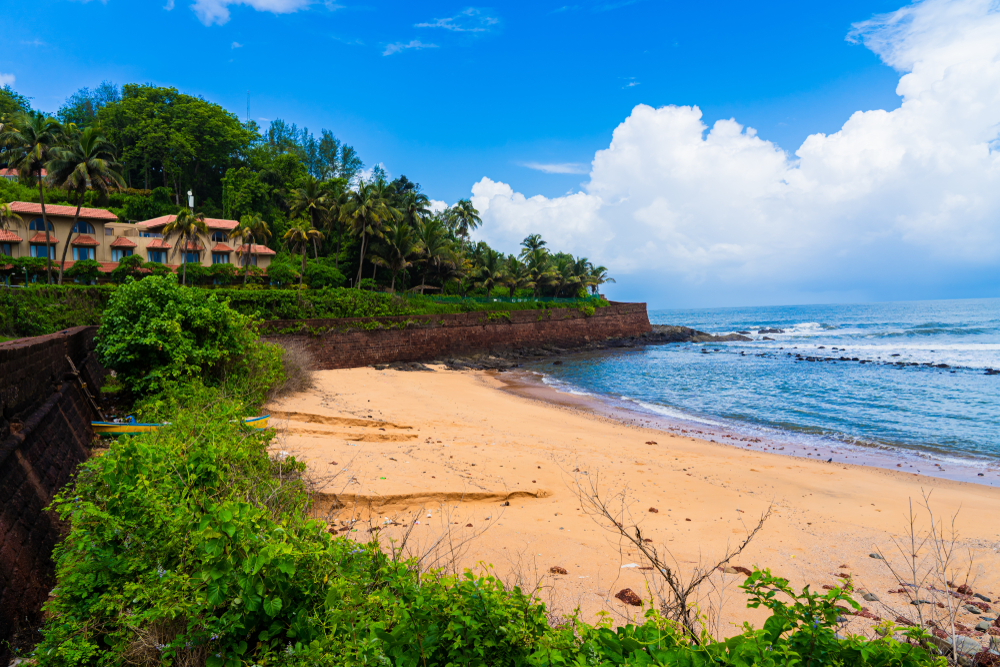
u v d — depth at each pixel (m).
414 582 3.96
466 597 3.27
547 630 3.21
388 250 52.88
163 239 48.66
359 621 3.39
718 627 5.44
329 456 10.98
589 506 9.73
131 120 65.19
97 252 46.00
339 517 8.35
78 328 13.31
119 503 4.60
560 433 17.53
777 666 2.68
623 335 65.12
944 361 41.50
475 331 47.88
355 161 88.69
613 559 7.34
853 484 12.38
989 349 49.25
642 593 6.30
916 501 11.09
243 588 3.52
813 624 3.01
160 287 13.81
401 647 3.14
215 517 3.96
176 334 13.38
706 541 8.27
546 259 73.00
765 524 9.24
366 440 13.46
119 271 42.47
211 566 3.71
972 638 5.14
